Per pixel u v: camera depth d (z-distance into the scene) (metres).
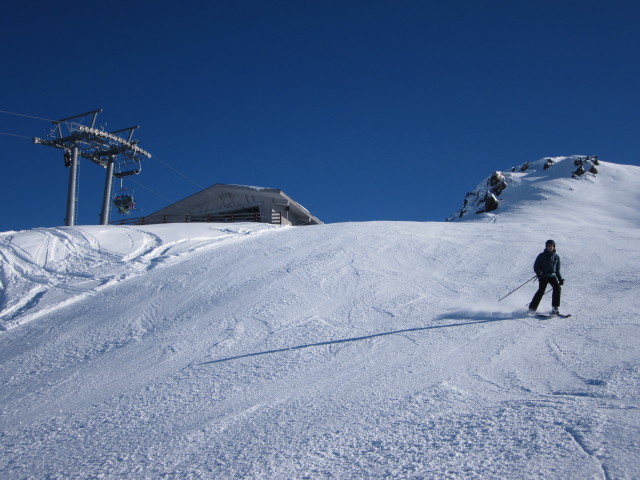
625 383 5.20
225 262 15.12
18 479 4.46
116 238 18.98
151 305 11.70
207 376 6.99
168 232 20.33
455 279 12.23
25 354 9.52
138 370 7.74
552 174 92.56
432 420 4.68
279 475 3.93
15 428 5.91
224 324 9.78
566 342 7.14
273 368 7.05
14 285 14.65
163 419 5.56
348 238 17.39
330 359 7.26
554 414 4.47
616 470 3.37
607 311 8.70
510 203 79.38
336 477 3.80
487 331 8.08
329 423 4.90
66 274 15.38
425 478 3.61
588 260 13.23
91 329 10.59
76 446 5.09
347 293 11.34
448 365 6.53
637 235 16.66
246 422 5.20
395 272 13.03
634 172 90.69
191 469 4.23
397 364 6.75
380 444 4.29
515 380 5.75
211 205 36.62
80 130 30.48
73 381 7.61
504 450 3.89
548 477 3.41
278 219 35.06
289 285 12.10
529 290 10.88
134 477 4.21
